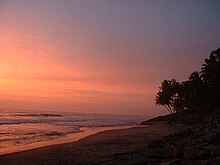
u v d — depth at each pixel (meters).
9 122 69.38
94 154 20.88
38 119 91.25
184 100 84.06
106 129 54.41
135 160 13.48
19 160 19.56
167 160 13.08
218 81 69.44
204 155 12.27
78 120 99.81
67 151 23.09
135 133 41.56
